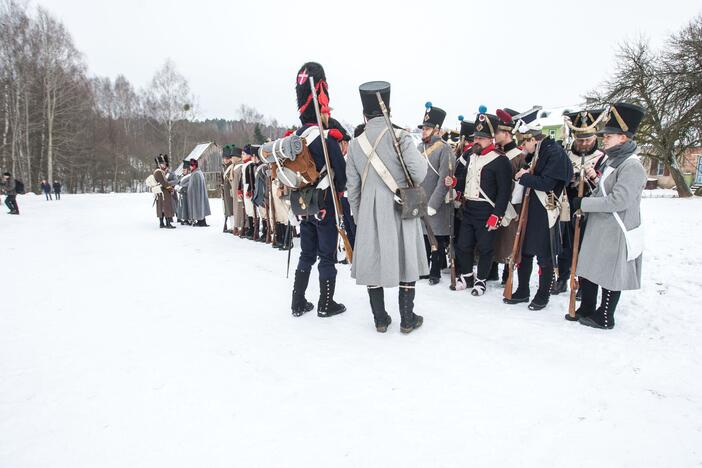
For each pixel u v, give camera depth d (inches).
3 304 152.7
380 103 113.7
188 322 135.0
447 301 157.4
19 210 615.2
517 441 76.7
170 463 71.2
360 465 70.8
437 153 176.6
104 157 1844.2
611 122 123.8
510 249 165.8
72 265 215.8
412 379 98.3
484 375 99.9
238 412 85.7
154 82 1721.2
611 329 128.1
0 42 1331.2
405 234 119.6
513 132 163.8
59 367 104.7
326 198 131.0
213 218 478.0
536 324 132.3
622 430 79.8
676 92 757.9
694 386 95.1
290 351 113.6
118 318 138.7
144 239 306.3
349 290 171.2
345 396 91.4
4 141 1369.3
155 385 96.2
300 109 134.3
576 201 130.0
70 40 1526.8
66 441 77.0
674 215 413.4
